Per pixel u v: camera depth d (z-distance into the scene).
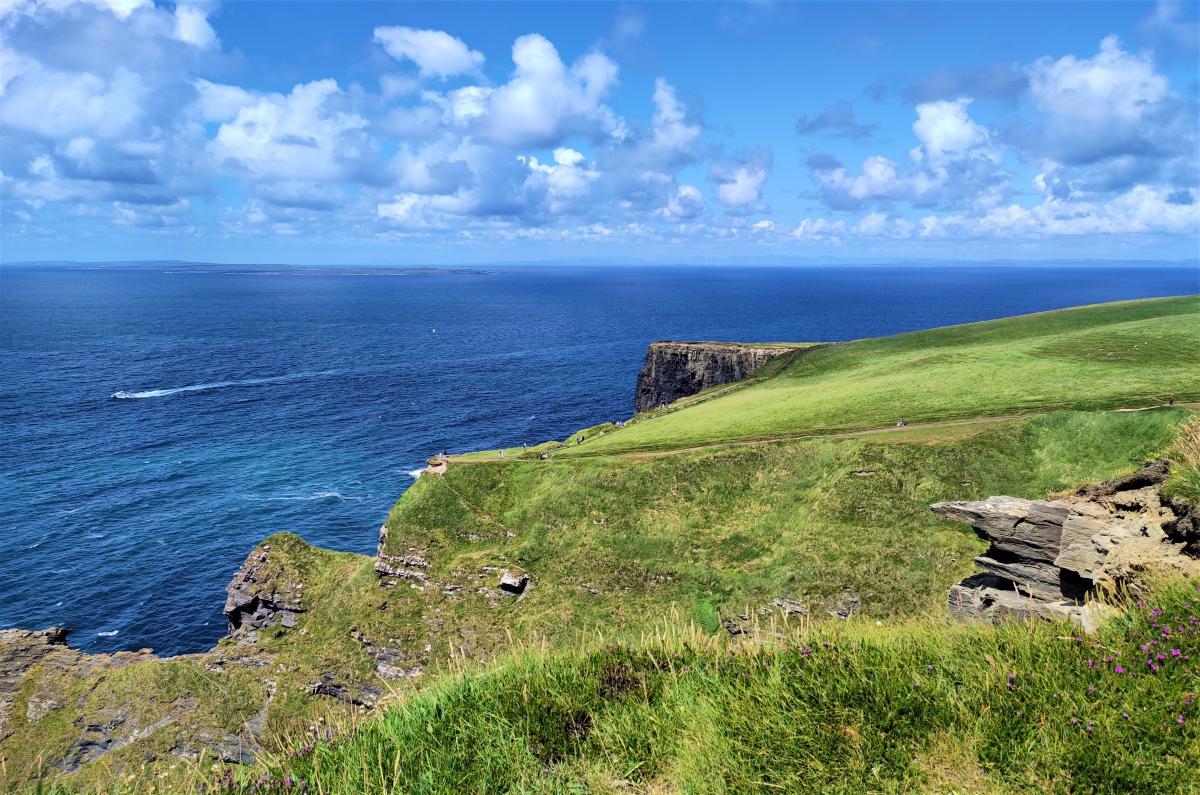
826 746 5.52
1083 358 62.53
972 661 6.41
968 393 56.41
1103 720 5.30
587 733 6.50
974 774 5.27
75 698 39.06
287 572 51.31
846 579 36.53
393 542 49.69
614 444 60.69
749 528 44.44
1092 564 10.67
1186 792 4.76
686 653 7.79
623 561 44.62
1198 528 8.72
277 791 5.98
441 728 6.48
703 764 5.65
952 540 36.78
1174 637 6.02
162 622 57.50
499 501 53.31
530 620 42.28
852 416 55.91
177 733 36.44
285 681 40.56
